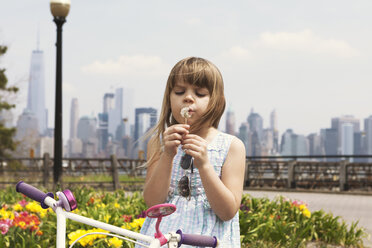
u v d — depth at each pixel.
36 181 13.48
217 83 2.44
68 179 14.30
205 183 2.25
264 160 17.41
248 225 5.80
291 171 16.64
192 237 1.67
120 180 15.30
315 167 16.69
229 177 2.43
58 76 12.12
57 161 11.82
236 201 2.36
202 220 2.38
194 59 2.47
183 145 2.25
